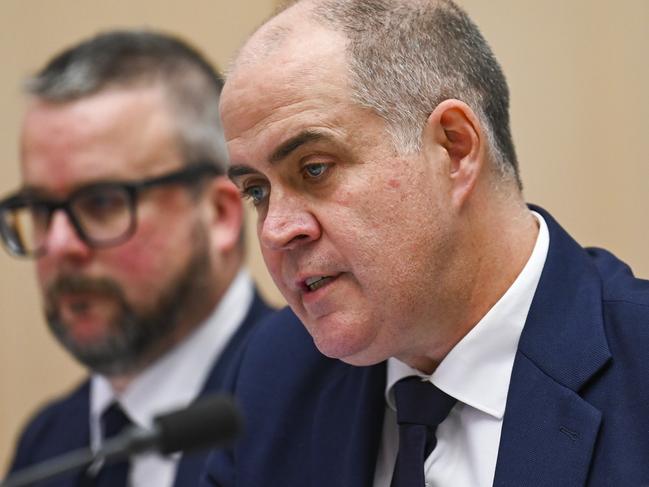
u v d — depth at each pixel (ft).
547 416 8.02
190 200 14.05
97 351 13.82
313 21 8.20
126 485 13.46
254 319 14.35
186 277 13.97
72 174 13.62
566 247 8.84
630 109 14.97
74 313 13.79
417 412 8.63
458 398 8.50
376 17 8.23
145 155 13.78
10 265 21.22
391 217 7.99
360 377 9.41
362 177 7.95
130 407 14.25
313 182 8.03
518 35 15.35
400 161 8.02
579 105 15.20
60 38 21.15
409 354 8.75
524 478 7.88
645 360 7.95
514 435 8.07
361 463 8.91
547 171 15.29
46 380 21.31
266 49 8.12
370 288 8.05
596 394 8.02
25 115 14.06
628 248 14.90
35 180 13.80
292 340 10.12
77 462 5.83
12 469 15.57
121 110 13.78
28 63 21.16
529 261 8.66
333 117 7.88
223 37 20.44
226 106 8.18
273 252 8.29
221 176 14.33
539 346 8.31
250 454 9.67
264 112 7.94
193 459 12.65
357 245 7.95
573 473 7.74
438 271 8.24
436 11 8.61
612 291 8.59
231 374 10.51
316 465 9.29
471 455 8.45
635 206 14.87
